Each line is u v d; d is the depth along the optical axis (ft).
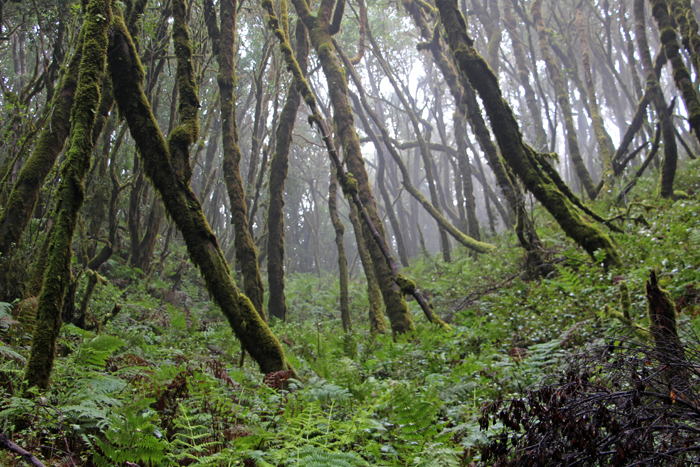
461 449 9.90
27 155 24.17
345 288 33.47
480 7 64.08
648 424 6.93
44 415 9.66
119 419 9.00
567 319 18.69
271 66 51.34
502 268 32.32
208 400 10.81
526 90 59.36
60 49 30.07
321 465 7.73
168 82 53.01
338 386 13.51
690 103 33.42
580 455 6.97
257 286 23.48
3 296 18.29
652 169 53.01
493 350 17.62
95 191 34.91
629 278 19.06
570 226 23.91
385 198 56.59
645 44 39.29
